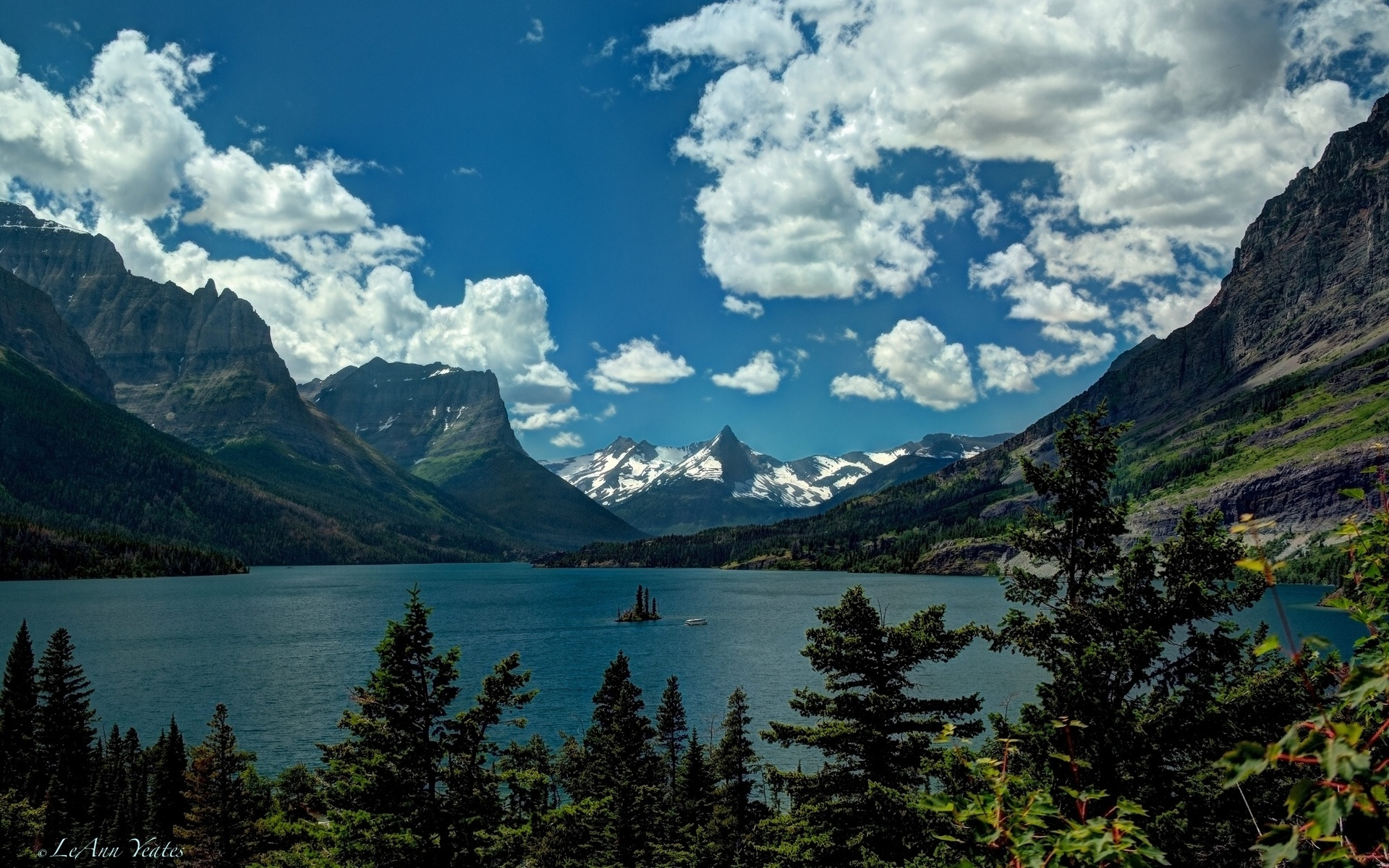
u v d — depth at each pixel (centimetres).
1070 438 2856
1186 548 2628
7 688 8112
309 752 9919
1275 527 644
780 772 3494
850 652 3353
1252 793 2278
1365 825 569
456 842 3472
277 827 5194
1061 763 2336
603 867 5372
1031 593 2880
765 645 18612
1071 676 2556
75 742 7975
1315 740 549
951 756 991
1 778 7425
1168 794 2378
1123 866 688
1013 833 786
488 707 3581
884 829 3094
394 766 3475
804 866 3325
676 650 17938
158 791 6800
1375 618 823
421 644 3503
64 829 6431
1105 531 2777
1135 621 2622
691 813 6047
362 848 3325
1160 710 2477
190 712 12006
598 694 7469
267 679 14700
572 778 7662
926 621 3375
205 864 6003
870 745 3284
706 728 10100
